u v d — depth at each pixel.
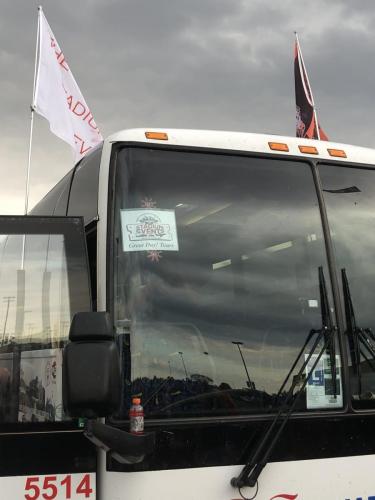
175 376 2.67
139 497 2.48
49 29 7.62
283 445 2.73
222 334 2.81
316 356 2.94
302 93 10.46
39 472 2.46
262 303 2.94
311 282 3.08
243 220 3.03
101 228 2.75
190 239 2.88
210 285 2.85
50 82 7.55
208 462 2.60
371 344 3.08
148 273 2.75
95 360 2.21
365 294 3.17
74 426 2.52
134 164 2.89
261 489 2.65
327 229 3.18
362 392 2.96
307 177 3.25
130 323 2.66
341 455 2.81
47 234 2.72
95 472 2.49
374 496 2.84
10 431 2.48
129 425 2.53
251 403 2.77
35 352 2.60
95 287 2.74
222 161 3.07
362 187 3.38
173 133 3.02
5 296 2.66
